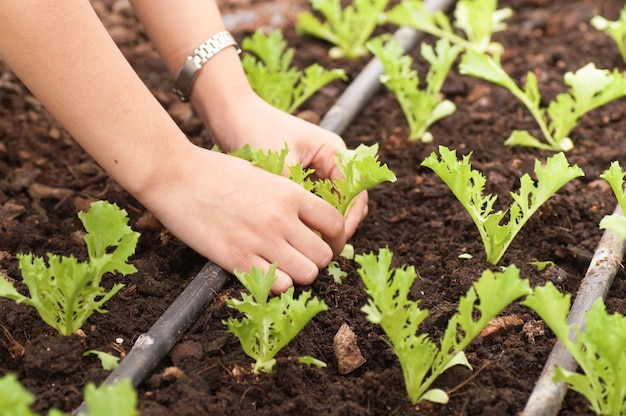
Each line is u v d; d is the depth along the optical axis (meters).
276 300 0.79
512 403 0.79
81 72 0.78
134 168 0.82
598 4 1.34
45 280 0.80
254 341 0.82
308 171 0.90
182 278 0.93
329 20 1.30
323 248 0.87
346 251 0.94
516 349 0.85
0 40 0.77
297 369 0.81
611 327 0.74
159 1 0.94
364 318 0.88
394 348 0.80
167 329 0.83
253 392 0.80
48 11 0.76
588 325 0.75
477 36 1.23
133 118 0.81
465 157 0.89
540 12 1.33
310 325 0.87
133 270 0.82
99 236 0.83
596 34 1.28
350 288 0.91
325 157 0.95
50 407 0.78
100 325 0.85
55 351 0.80
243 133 0.95
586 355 0.79
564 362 0.80
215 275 0.88
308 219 0.87
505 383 0.82
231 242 0.85
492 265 0.92
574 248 0.95
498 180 1.03
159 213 0.85
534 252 0.95
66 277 0.79
